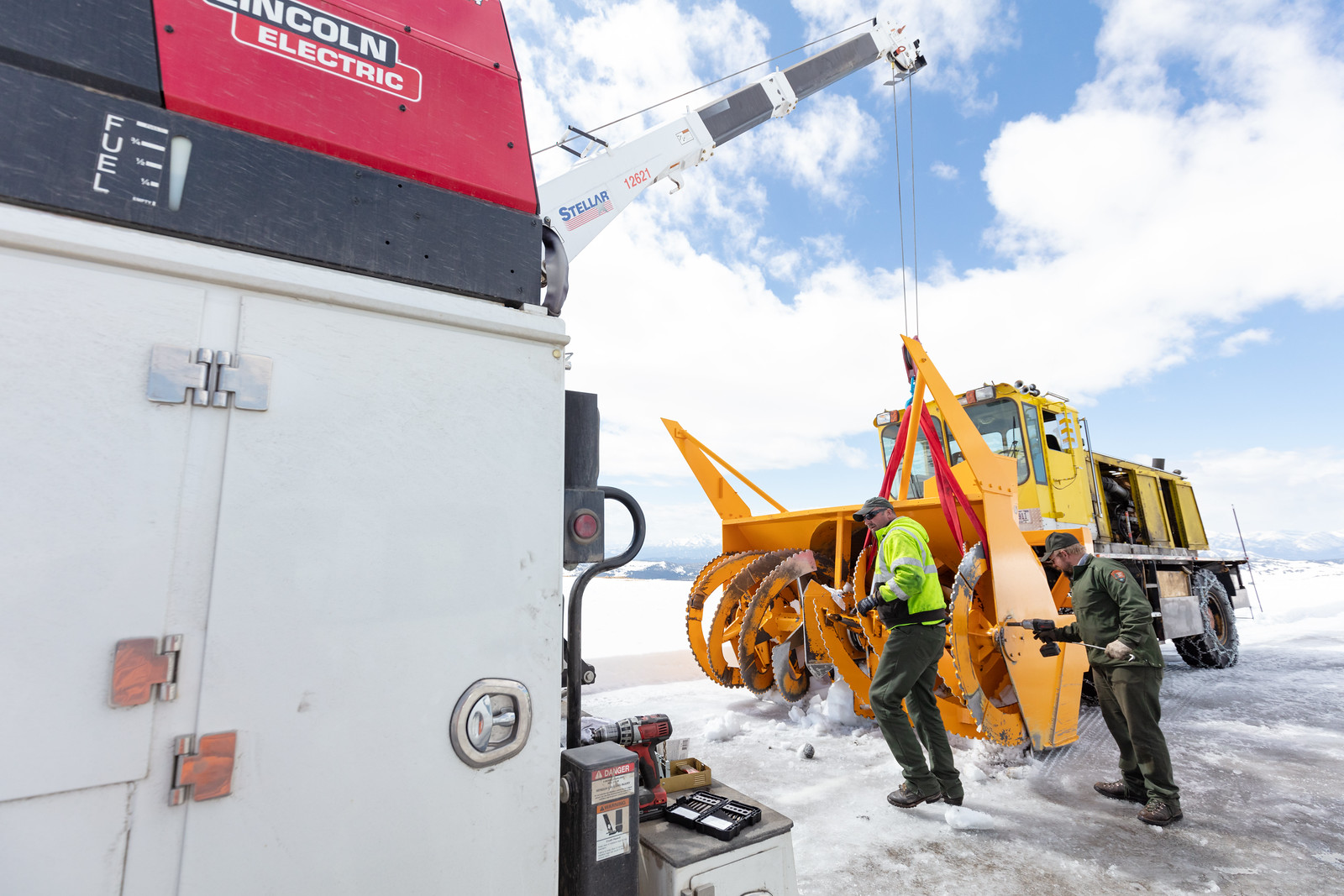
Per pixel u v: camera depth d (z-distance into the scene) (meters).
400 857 0.94
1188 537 8.88
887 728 3.23
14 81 0.85
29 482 0.76
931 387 3.82
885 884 2.53
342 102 1.11
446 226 1.18
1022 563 3.88
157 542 0.82
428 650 1.00
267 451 0.91
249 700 0.85
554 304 1.48
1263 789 3.60
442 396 1.09
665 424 5.97
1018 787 3.58
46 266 0.81
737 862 1.39
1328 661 7.94
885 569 3.33
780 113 5.72
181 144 0.95
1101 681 3.39
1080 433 6.27
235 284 0.93
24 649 0.74
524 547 1.13
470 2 1.36
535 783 1.09
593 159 4.57
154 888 0.77
